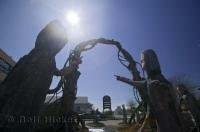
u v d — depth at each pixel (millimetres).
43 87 5078
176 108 3131
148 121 3971
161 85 3133
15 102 4574
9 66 24391
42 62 5129
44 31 5512
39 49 5309
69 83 10344
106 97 42688
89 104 80500
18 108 4578
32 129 4824
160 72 3410
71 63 10062
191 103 5984
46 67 5191
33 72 4918
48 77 5285
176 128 2953
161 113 3027
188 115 5992
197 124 5766
